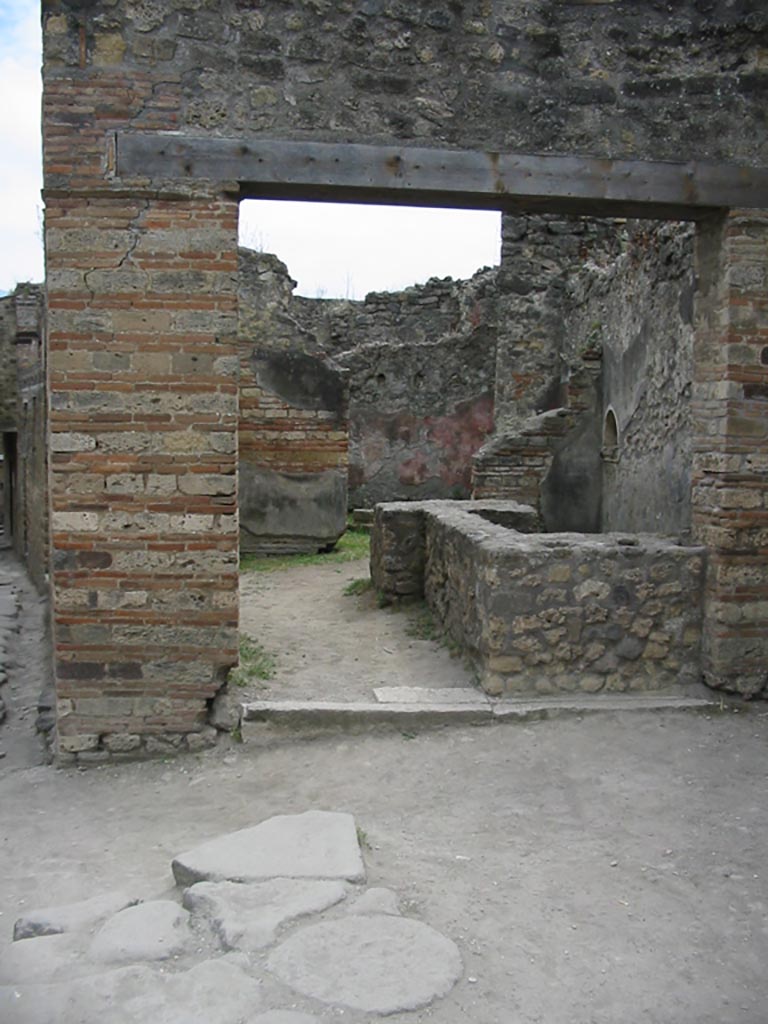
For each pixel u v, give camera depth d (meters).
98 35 5.30
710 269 6.17
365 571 11.98
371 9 5.59
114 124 5.33
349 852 3.87
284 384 13.50
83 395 5.36
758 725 5.77
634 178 5.82
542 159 5.74
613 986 3.16
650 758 5.29
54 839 4.49
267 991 2.97
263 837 4.01
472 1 5.70
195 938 3.29
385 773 5.16
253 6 5.46
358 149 5.55
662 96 5.87
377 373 17.86
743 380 5.96
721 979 3.23
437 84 5.68
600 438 12.40
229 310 5.42
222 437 5.45
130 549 5.43
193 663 5.50
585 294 13.25
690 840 4.33
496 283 17.53
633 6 5.84
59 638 5.41
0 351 19.98
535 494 12.51
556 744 5.47
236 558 5.50
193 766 5.35
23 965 3.15
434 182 5.64
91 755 5.46
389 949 3.21
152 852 4.29
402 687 6.20
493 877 3.93
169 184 5.36
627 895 3.80
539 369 14.70
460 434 17.88
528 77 5.77
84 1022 2.85
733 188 5.90
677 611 6.15
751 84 5.93
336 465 13.61
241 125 5.46
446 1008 2.97
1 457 21.64
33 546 12.75
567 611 6.01
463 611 6.85
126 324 5.37
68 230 5.32
